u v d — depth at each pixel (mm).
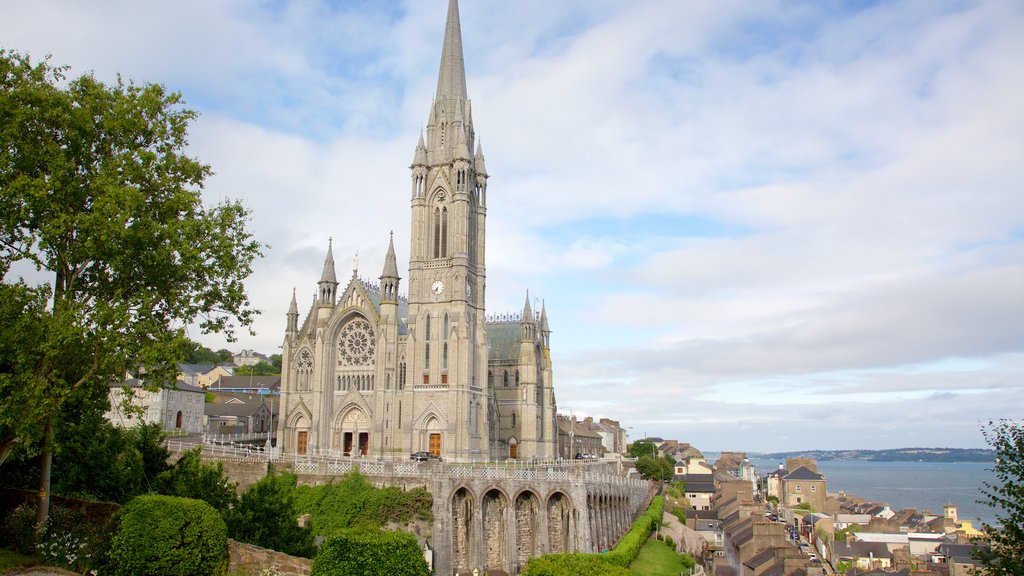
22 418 40812
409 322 129750
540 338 164625
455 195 132875
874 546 149000
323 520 87250
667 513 151250
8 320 41750
